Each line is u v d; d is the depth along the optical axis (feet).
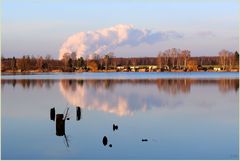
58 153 74.64
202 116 120.47
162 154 72.74
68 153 74.38
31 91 226.99
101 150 76.54
